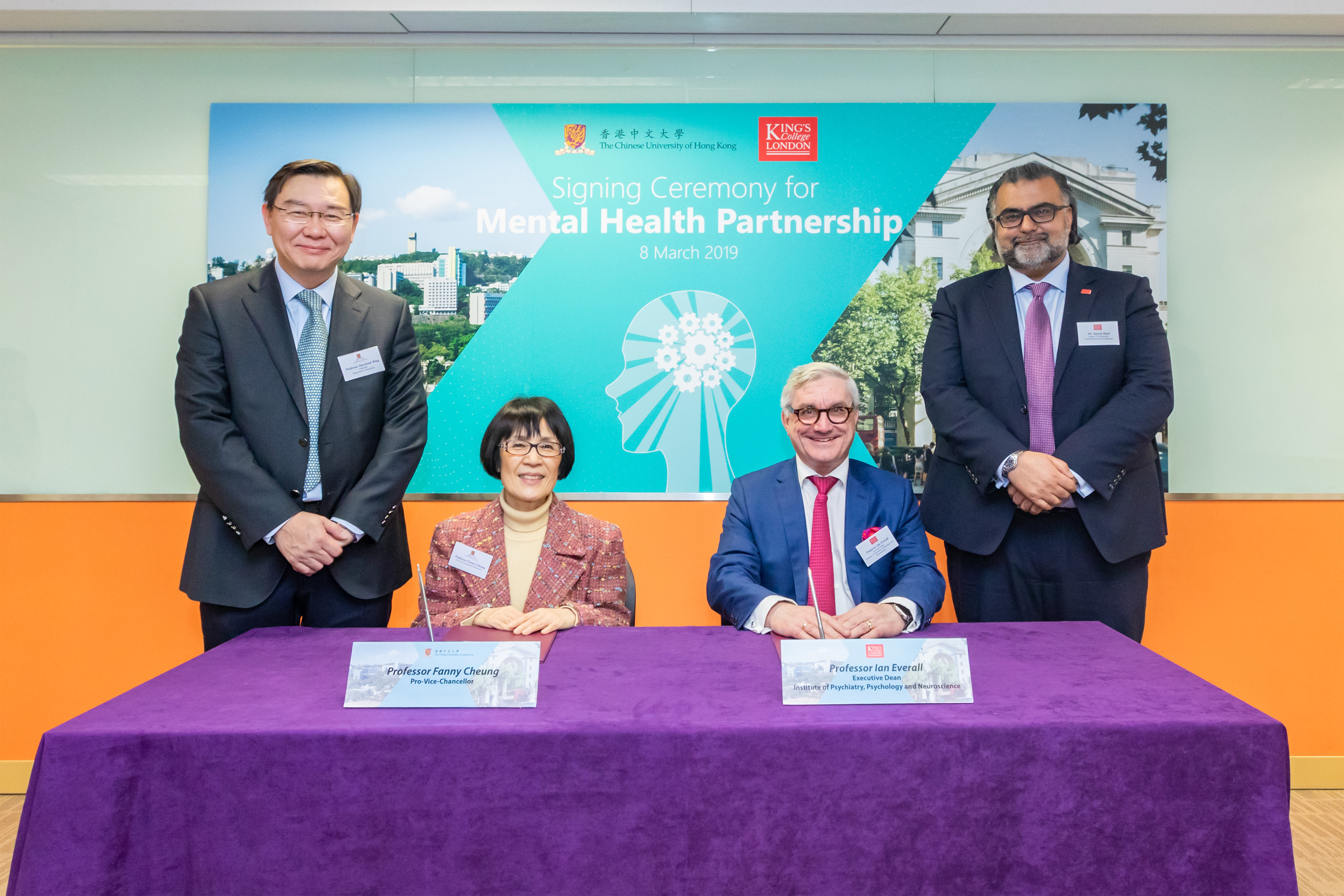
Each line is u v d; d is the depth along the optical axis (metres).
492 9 2.67
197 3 2.67
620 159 2.89
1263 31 2.80
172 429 2.89
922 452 2.89
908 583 1.82
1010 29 2.79
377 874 1.19
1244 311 2.89
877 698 1.29
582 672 1.45
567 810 1.20
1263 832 1.19
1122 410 2.15
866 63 2.90
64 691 2.88
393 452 2.05
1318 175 2.89
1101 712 1.25
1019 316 2.39
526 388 2.89
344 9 2.67
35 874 1.14
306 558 1.89
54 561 2.88
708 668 1.48
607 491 2.90
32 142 2.87
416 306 2.88
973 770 1.20
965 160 2.87
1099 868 1.20
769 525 2.08
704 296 2.89
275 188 2.05
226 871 1.18
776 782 1.20
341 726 1.19
